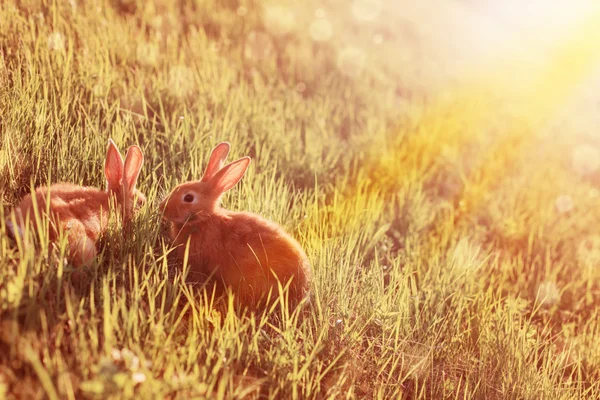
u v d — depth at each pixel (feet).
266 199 15.52
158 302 11.17
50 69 16.76
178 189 13.04
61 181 13.43
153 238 12.46
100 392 7.52
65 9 22.44
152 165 15.47
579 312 19.26
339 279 13.73
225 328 10.82
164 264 11.58
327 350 11.93
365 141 24.71
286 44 33.24
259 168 18.38
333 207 17.07
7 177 12.42
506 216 23.18
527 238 22.26
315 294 13.24
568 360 16.15
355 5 51.62
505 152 30.35
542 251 21.84
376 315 13.42
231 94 21.85
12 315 8.66
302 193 18.49
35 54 17.37
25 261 9.23
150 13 28.43
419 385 12.82
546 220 23.76
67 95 16.51
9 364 8.13
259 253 12.51
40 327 8.99
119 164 12.47
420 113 30.71
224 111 21.01
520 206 24.52
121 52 21.85
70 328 9.37
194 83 22.11
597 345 16.34
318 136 23.27
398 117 29.91
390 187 22.06
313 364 11.27
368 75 34.53
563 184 29.48
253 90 25.80
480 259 19.67
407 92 36.60
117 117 16.21
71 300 9.65
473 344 14.84
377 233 17.19
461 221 22.06
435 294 15.38
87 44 20.63
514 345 14.38
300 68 30.89
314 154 20.85
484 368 13.56
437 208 22.45
